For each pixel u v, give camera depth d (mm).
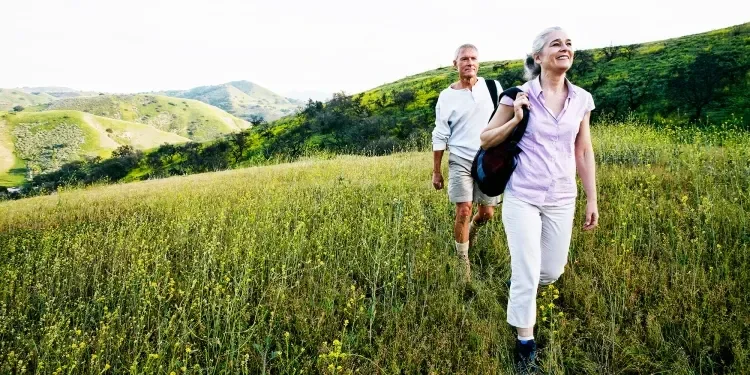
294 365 2801
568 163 2859
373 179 8406
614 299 3260
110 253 4758
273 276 3938
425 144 16344
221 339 3031
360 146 48156
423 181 7938
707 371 2611
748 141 7363
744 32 66000
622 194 5320
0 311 3375
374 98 99125
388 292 3688
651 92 51969
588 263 3838
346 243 4727
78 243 5031
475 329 3039
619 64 68688
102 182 17406
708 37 70125
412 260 4082
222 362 2871
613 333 2807
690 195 5453
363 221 5176
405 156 14172
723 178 6016
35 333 3135
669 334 2936
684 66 56250
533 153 2816
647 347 2799
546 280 3186
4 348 2971
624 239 4004
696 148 7555
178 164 82750
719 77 48156
